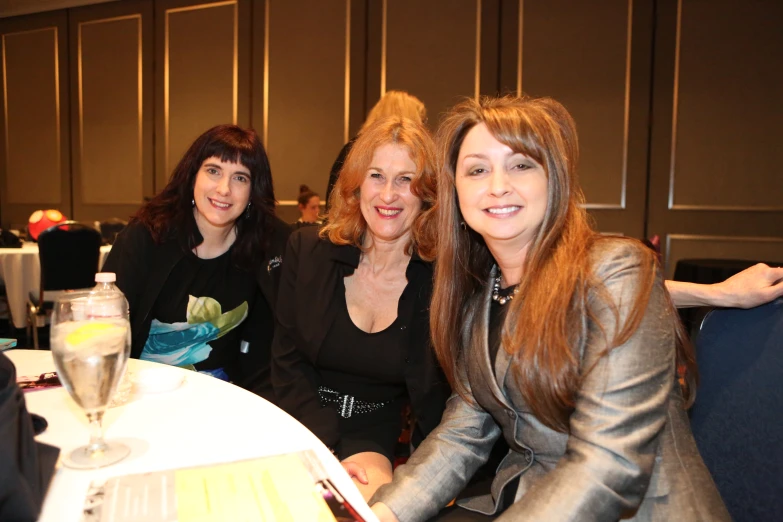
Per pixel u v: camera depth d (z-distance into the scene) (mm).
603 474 795
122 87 6828
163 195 1818
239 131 1833
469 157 1051
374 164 1502
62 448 761
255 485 655
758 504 956
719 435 1011
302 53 5918
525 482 1031
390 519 1007
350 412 1628
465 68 5328
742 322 1018
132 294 1750
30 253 3941
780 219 4652
